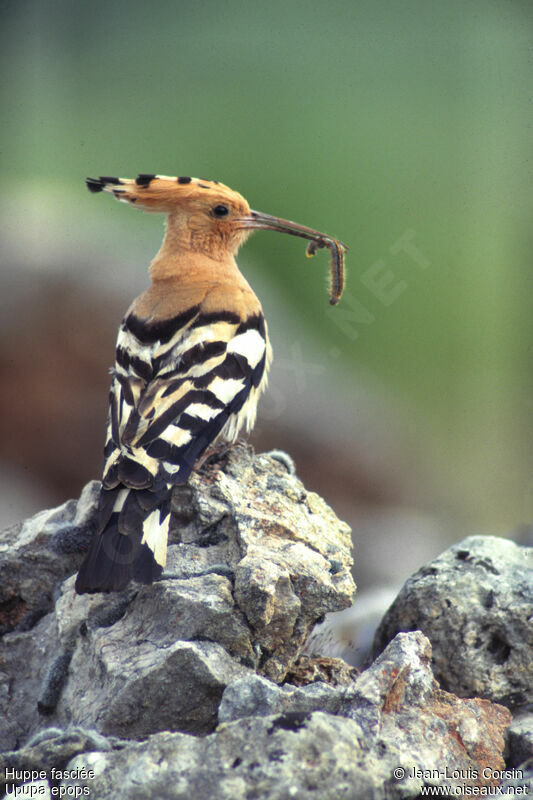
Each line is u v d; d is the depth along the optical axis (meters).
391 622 6.04
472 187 13.56
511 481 12.98
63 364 12.51
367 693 4.59
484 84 13.30
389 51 13.27
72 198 13.44
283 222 7.31
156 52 13.48
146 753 3.97
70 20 13.31
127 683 4.82
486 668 5.61
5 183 13.24
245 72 13.45
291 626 5.21
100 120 13.48
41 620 5.96
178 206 7.21
